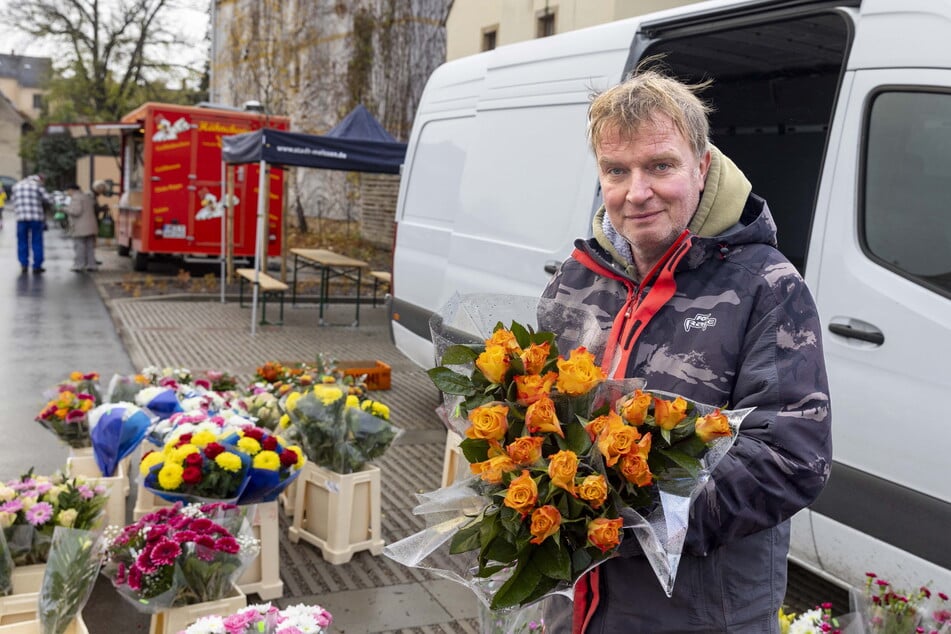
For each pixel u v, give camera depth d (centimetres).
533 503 148
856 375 333
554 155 511
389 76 2309
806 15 379
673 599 170
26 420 659
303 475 447
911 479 313
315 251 1388
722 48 488
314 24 2430
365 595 396
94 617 362
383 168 1133
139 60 3478
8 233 3203
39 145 4881
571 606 191
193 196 1644
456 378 169
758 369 168
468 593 400
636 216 176
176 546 299
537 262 511
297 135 1091
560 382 157
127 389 494
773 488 157
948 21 318
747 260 177
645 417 154
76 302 1334
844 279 343
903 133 333
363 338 1125
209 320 1202
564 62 516
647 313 181
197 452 364
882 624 270
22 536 326
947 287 310
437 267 646
